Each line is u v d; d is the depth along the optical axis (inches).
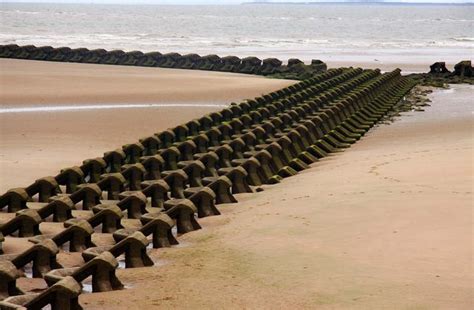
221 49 3654.0
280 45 4097.0
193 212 690.8
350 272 534.6
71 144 1160.8
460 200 722.8
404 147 1147.3
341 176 901.2
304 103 1382.9
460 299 474.0
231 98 1694.1
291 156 1045.2
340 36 5492.1
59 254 609.9
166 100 1622.8
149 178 887.7
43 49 2578.7
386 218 672.4
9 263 517.7
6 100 1535.4
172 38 4596.5
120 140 1206.3
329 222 674.8
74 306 474.9
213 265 573.0
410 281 508.4
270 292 505.0
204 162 903.1
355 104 1510.8
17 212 712.4
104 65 2458.2
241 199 820.0
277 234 648.4
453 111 1603.1
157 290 522.3
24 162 1015.6
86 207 772.0
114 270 530.3
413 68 2790.4
